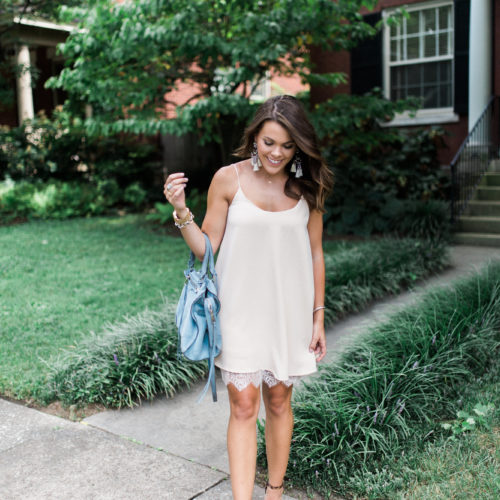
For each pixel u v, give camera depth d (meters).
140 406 3.45
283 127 2.01
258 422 2.82
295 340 2.24
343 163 10.01
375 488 2.43
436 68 10.87
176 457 2.82
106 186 12.48
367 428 2.75
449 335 3.67
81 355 3.72
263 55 7.39
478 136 9.60
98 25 7.54
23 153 12.85
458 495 2.36
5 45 13.31
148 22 7.96
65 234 9.55
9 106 13.50
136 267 7.04
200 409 3.41
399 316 4.17
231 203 2.19
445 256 6.93
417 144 10.11
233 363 2.16
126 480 2.60
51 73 16.67
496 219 8.46
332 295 5.16
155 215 10.86
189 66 9.45
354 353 3.63
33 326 4.78
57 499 2.44
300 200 2.20
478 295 4.36
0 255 7.75
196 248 2.12
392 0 10.98
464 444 2.78
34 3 12.01
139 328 3.99
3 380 3.68
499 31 9.96
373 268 5.89
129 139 13.71
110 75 8.78
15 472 2.66
